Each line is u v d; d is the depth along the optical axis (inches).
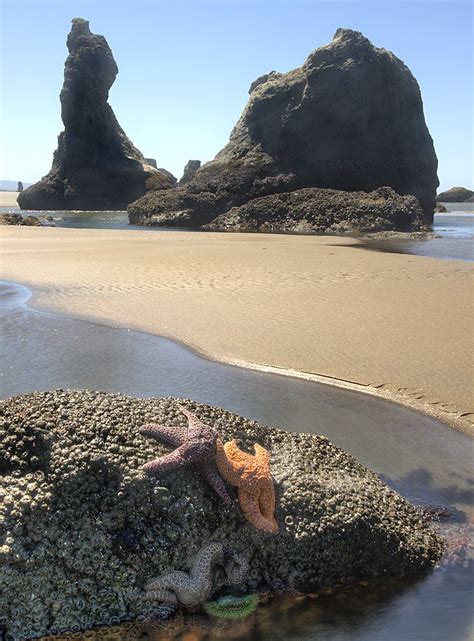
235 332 115.7
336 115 479.8
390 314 125.1
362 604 48.4
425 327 115.2
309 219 415.5
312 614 47.2
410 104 504.4
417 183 508.1
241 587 49.1
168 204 466.6
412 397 85.5
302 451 58.6
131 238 305.1
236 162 496.1
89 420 51.8
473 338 108.0
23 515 45.1
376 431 76.5
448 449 72.1
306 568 50.3
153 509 48.0
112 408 53.9
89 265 196.9
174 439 51.3
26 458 48.5
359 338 109.6
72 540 45.6
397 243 303.7
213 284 160.4
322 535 50.5
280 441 59.5
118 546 46.4
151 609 46.4
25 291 157.6
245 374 95.7
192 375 95.7
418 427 77.6
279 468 54.9
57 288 159.6
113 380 93.6
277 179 478.0
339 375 93.7
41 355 105.9
